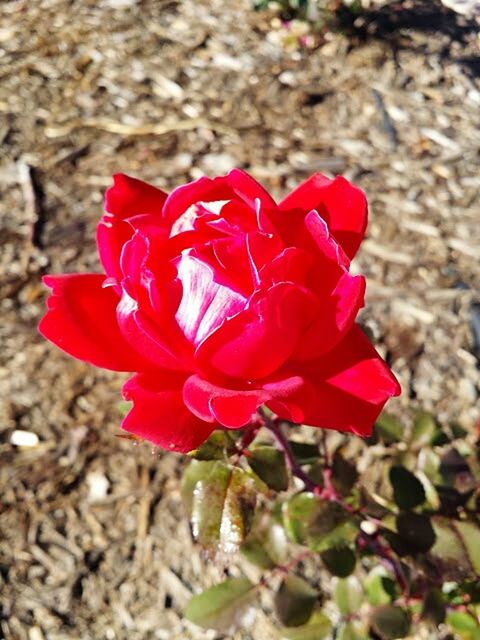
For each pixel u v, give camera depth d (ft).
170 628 1.25
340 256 0.59
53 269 1.71
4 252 1.74
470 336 1.58
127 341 0.60
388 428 0.97
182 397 0.59
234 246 0.59
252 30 2.25
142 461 1.42
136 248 0.59
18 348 1.58
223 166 1.92
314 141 1.97
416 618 0.99
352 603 0.96
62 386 1.52
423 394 1.49
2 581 1.29
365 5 2.32
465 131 1.99
